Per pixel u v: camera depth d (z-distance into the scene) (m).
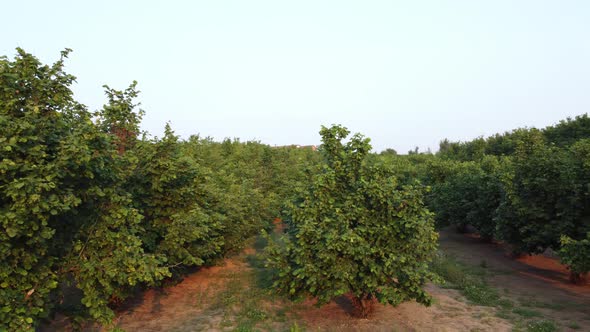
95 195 6.71
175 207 9.38
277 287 9.40
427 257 8.96
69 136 5.78
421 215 8.66
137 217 7.22
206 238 10.74
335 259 8.23
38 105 6.00
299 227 8.59
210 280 13.29
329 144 9.54
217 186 13.85
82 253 6.81
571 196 11.38
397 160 35.62
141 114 9.64
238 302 10.83
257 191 17.16
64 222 6.41
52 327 8.30
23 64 6.18
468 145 46.16
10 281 5.61
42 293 5.88
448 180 25.42
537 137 14.13
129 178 8.74
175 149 9.61
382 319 9.60
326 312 10.14
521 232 12.95
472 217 20.02
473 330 9.01
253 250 18.75
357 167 9.32
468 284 12.80
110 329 8.44
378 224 8.48
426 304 8.52
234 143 33.09
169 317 9.80
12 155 5.33
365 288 8.73
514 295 11.87
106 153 6.58
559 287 12.77
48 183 5.21
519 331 8.91
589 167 11.37
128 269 6.78
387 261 8.13
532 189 12.59
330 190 8.98
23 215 5.11
